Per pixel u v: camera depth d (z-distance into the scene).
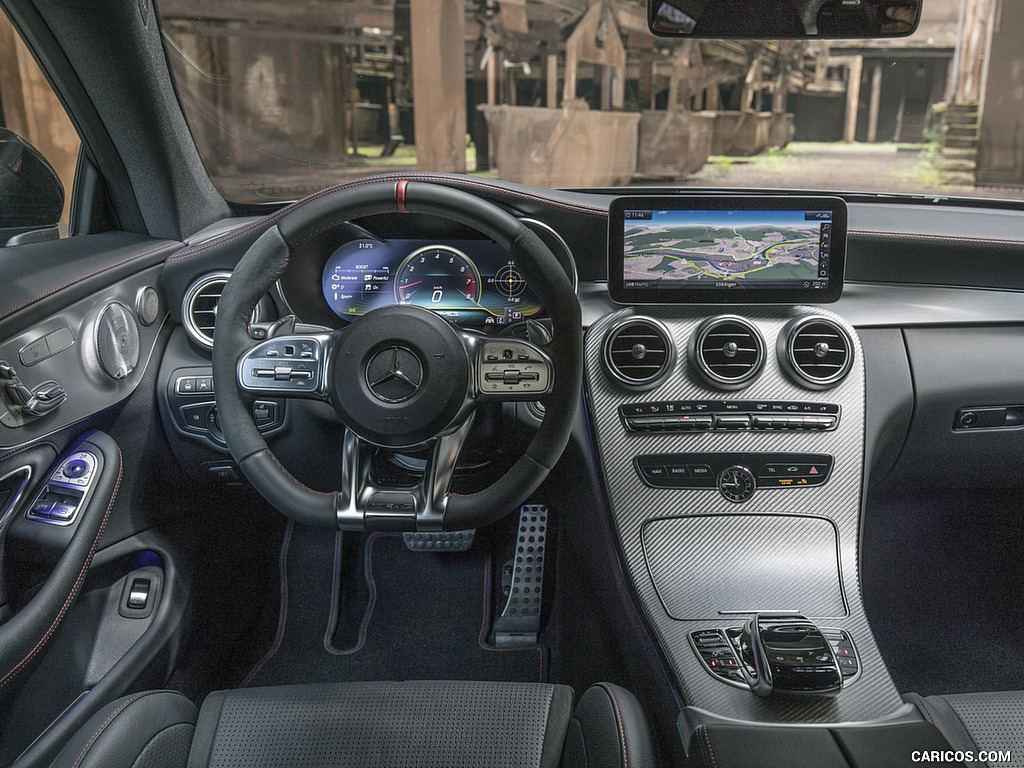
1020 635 1.96
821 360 1.60
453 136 11.48
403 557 2.24
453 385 1.16
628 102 14.63
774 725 1.12
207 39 8.85
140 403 1.62
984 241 1.71
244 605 1.97
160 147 1.67
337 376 1.16
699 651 1.35
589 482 1.66
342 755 1.09
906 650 1.92
